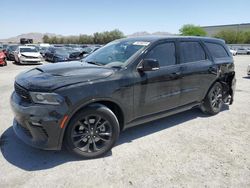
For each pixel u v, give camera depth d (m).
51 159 3.22
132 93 3.47
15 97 3.21
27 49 18.91
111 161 3.20
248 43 78.00
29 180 2.76
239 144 3.76
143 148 3.58
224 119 4.94
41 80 2.99
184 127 4.45
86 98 2.99
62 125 2.91
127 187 2.66
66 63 3.95
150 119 3.91
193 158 3.30
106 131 3.31
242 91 7.96
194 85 4.51
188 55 4.44
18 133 3.25
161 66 3.89
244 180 2.82
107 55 4.05
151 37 4.18
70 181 2.76
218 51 5.26
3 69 14.45
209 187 2.68
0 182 2.71
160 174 2.91
